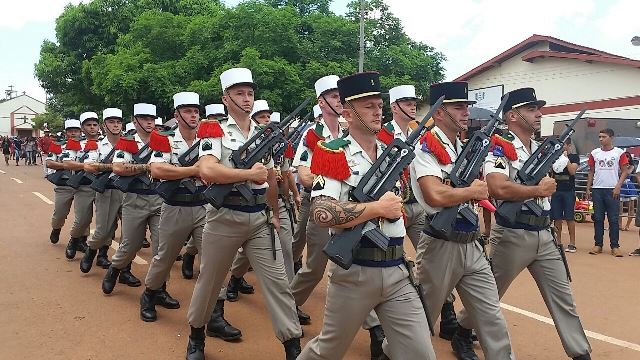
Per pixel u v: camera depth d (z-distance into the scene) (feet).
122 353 14.69
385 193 9.75
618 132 53.01
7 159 104.12
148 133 20.18
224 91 14.23
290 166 19.86
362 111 10.00
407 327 9.88
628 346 15.53
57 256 25.53
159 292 18.53
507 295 20.25
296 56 61.82
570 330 13.50
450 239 11.93
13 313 17.58
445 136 12.70
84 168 21.89
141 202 18.70
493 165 13.47
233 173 12.89
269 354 14.76
